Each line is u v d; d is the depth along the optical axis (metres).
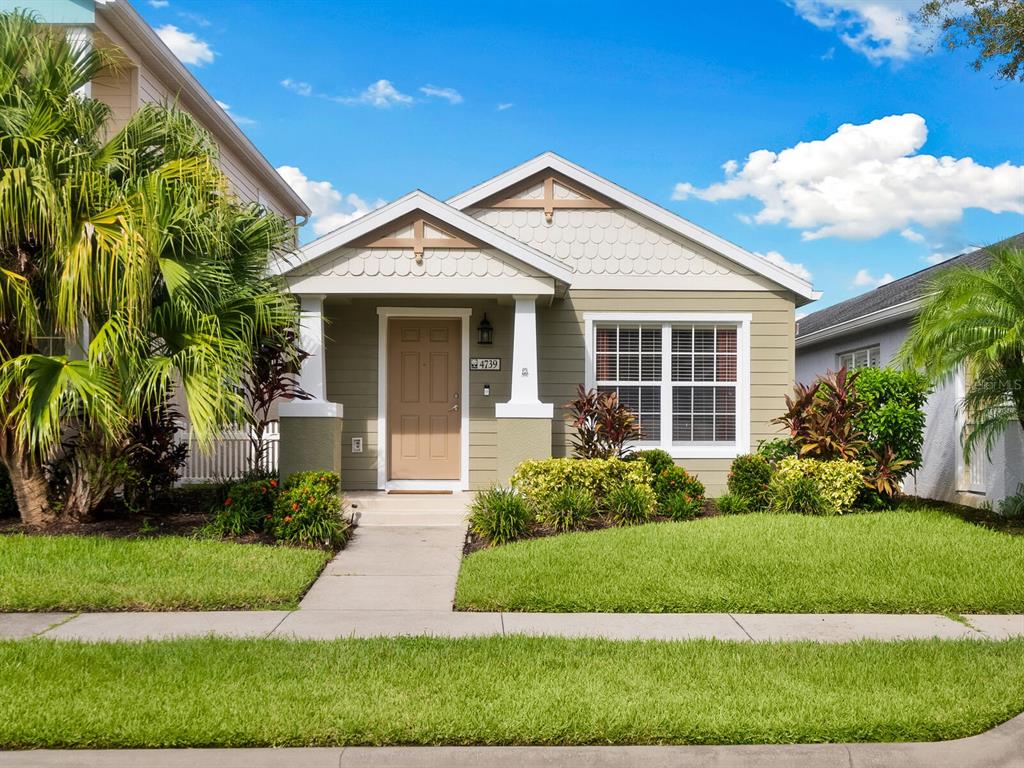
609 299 13.08
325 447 11.18
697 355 13.18
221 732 4.24
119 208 8.42
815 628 6.49
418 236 11.41
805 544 8.66
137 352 8.49
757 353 13.05
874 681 5.07
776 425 12.99
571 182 13.21
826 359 18.30
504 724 4.34
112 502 10.41
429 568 8.41
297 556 8.27
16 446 8.97
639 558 8.17
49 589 6.94
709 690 4.87
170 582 7.23
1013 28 12.60
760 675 5.16
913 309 12.87
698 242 13.06
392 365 12.93
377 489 12.60
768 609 7.02
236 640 5.80
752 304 13.07
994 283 9.95
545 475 10.27
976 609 7.06
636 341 13.20
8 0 11.02
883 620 6.77
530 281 11.46
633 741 4.31
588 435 11.75
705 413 13.12
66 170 8.49
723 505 11.13
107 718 4.35
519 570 7.80
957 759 4.21
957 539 8.95
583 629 6.39
